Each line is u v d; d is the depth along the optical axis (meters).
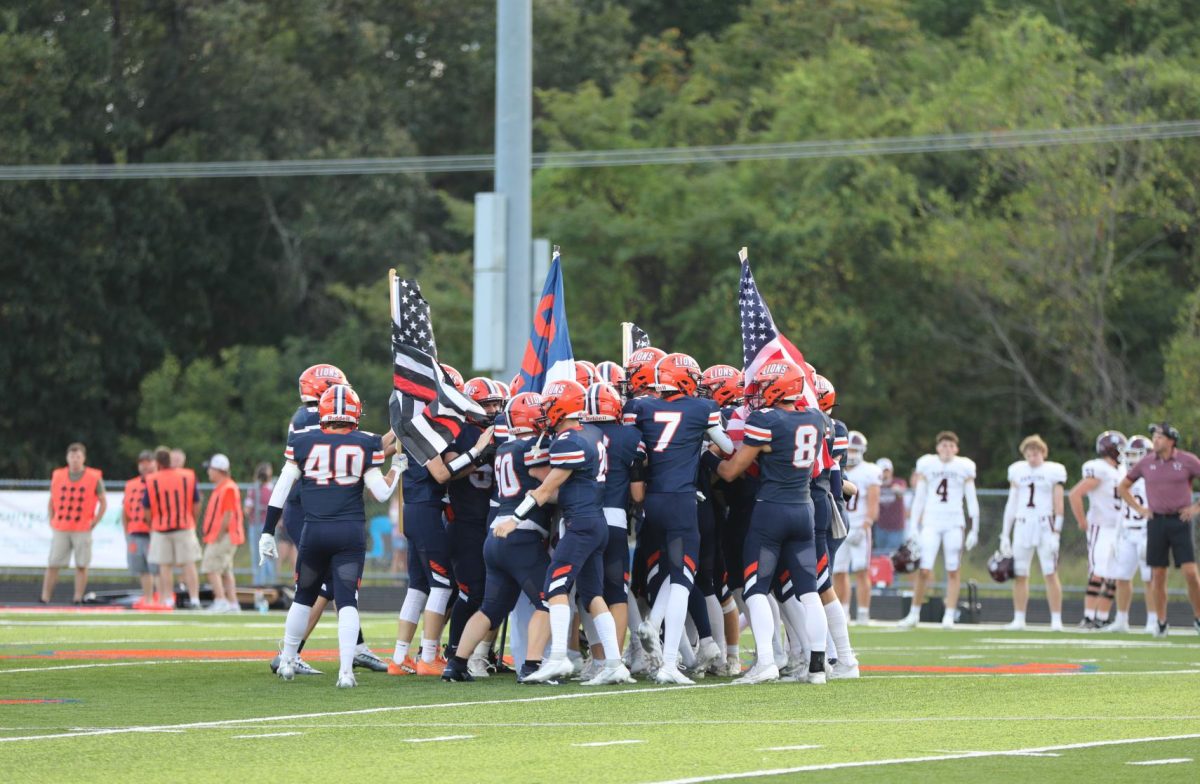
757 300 47.62
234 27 160.75
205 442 153.75
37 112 152.00
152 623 71.00
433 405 44.28
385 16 177.50
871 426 154.00
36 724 33.47
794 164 152.38
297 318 180.62
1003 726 32.91
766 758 28.39
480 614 42.69
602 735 31.59
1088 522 73.88
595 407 42.03
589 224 151.00
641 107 170.75
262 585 89.19
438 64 182.12
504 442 43.41
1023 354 155.62
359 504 42.12
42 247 155.88
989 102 144.00
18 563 97.50
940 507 74.69
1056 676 44.91
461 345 155.38
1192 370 131.12
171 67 165.50
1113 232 143.75
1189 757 28.34
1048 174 140.25
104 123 160.75
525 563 42.12
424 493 44.75
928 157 157.00
